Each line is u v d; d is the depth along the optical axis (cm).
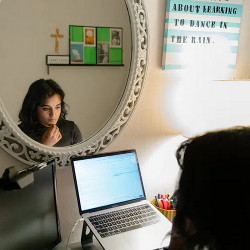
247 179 43
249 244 43
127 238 112
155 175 152
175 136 151
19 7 108
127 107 134
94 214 121
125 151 132
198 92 144
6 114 112
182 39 141
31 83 114
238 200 43
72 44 119
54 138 122
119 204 127
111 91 130
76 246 128
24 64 112
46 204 110
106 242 109
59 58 117
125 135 140
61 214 135
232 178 43
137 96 136
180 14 138
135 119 141
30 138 118
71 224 138
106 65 126
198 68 149
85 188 122
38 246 107
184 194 48
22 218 99
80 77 122
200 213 46
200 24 144
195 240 48
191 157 48
